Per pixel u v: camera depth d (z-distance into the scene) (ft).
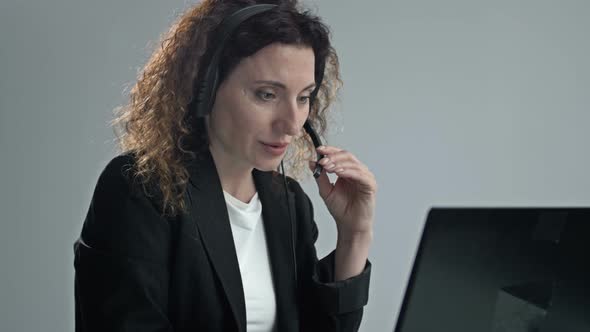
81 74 6.75
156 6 6.84
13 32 6.52
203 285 3.58
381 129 8.00
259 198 4.10
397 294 8.43
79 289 3.52
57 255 6.93
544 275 2.71
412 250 8.40
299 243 4.22
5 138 6.63
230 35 3.35
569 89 8.66
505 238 2.65
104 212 3.51
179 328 3.57
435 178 8.33
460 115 8.30
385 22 7.84
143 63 6.81
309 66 3.39
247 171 3.96
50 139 6.77
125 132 4.03
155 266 3.45
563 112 8.69
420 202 8.32
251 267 3.97
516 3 8.30
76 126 6.82
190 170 3.70
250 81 3.34
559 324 2.78
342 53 7.70
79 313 3.60
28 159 6.73
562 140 8.75
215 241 3.64
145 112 3.77
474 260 2.62
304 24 3.39
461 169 8.42
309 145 4.51
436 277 2.58
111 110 6.84
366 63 7.82
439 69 8.13
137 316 3.34
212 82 3.42
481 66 8.29
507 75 8.39
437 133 8.24
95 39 6.75
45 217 6.86
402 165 8.16
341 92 7.75
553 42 8.51
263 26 3.29
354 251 4.05
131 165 3.61
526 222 2.66
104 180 3.61
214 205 3.71
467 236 2.60
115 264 3.39
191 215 3.60
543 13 8.42
